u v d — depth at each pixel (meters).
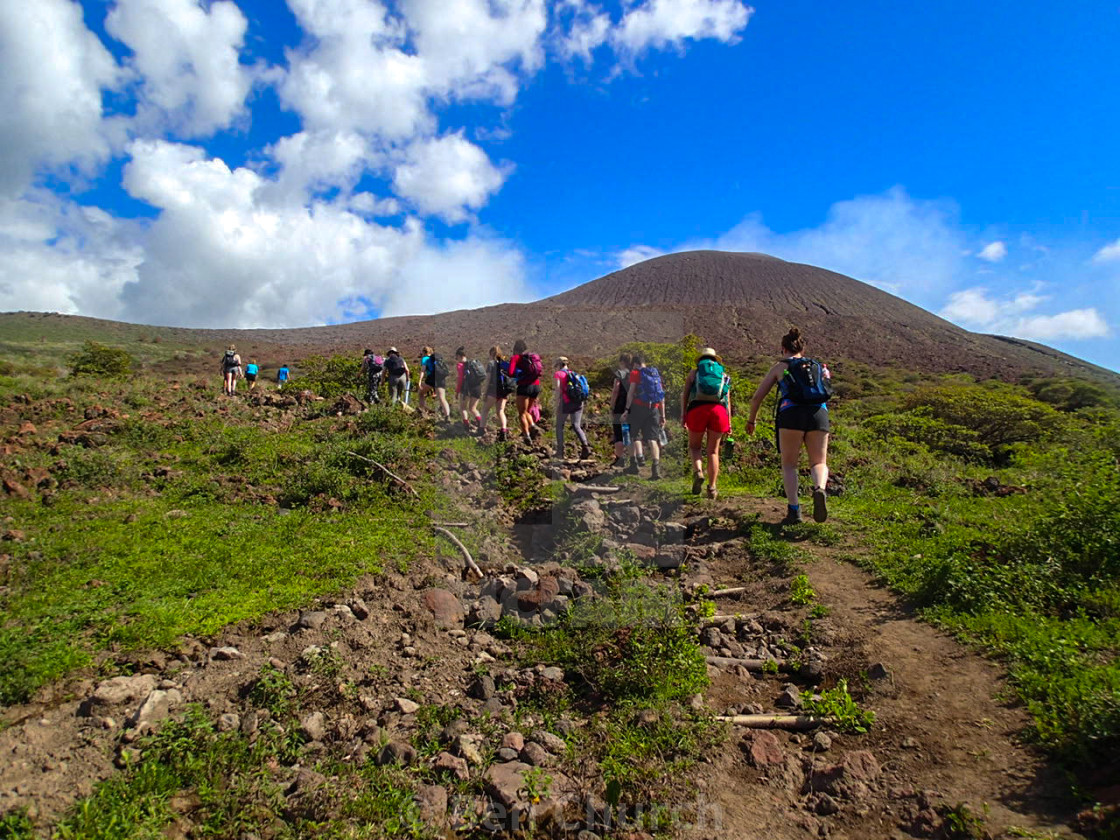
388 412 8.33
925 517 5.49
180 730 2.63
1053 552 4.02
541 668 3.29
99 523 5.05
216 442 7.70
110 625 3.45
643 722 2.85
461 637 3.60
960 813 2.16
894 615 3.78
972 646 3.25
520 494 4.57
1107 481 4.44
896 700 2.96
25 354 40.06
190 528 5.05
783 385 5.41
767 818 2.37
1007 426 16.09
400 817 2.29
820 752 2.72
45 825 2.16
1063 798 2.17
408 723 2.84
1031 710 2.61
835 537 5.18
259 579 4.17
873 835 2.23
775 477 7.69
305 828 2.23
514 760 2.64
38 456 6.50
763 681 3.38
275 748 2.62
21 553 4.32
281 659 3.27
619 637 3.41
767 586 4.46
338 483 6.04
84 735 2.59
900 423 14.00
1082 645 3.03
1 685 2.82
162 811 2.25
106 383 12.73
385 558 4.59
